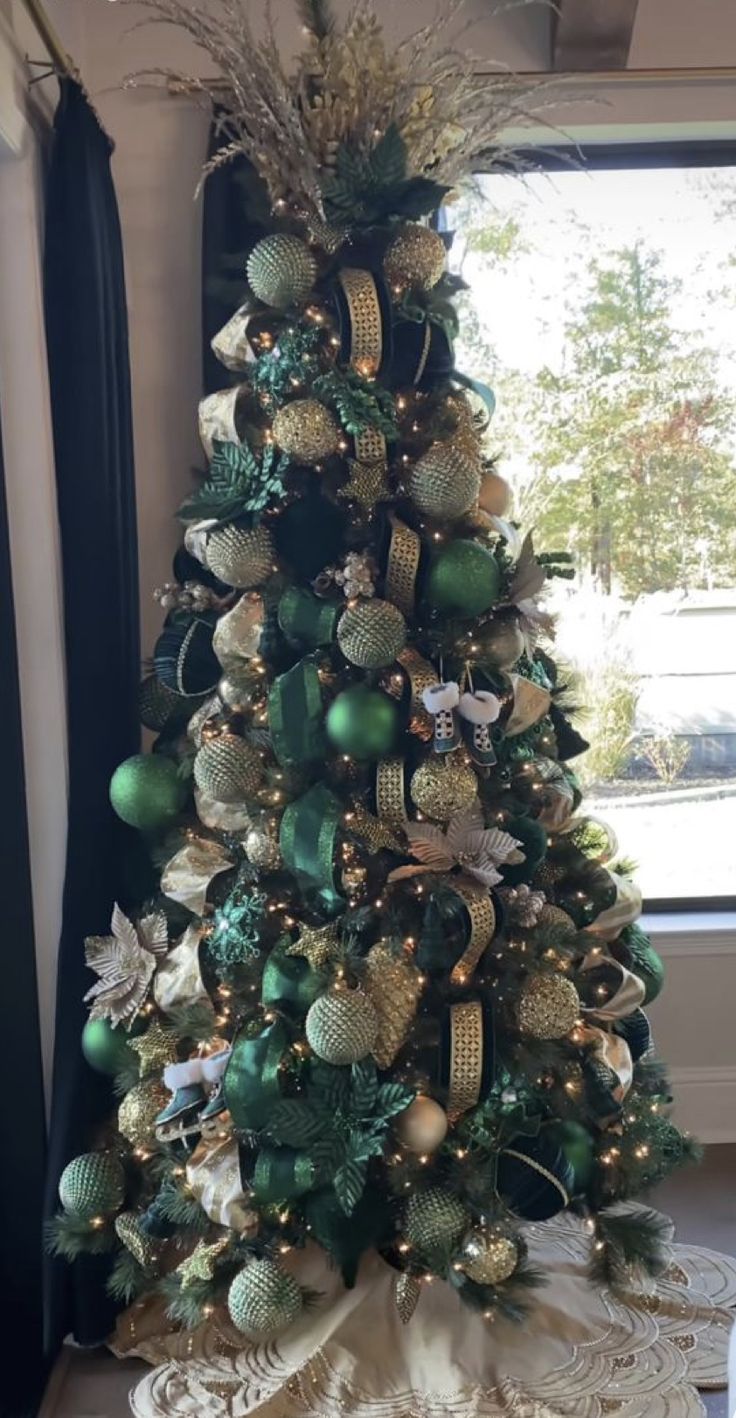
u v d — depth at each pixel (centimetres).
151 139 226
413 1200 162
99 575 186
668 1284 197
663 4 229
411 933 164
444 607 161
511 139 238
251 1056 159
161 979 175
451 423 170
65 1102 184
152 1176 181
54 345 186
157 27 224
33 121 186
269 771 168
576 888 186
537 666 185
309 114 163
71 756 187
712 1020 259
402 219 167
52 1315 179
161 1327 191
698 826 275
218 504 167
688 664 269
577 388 260
